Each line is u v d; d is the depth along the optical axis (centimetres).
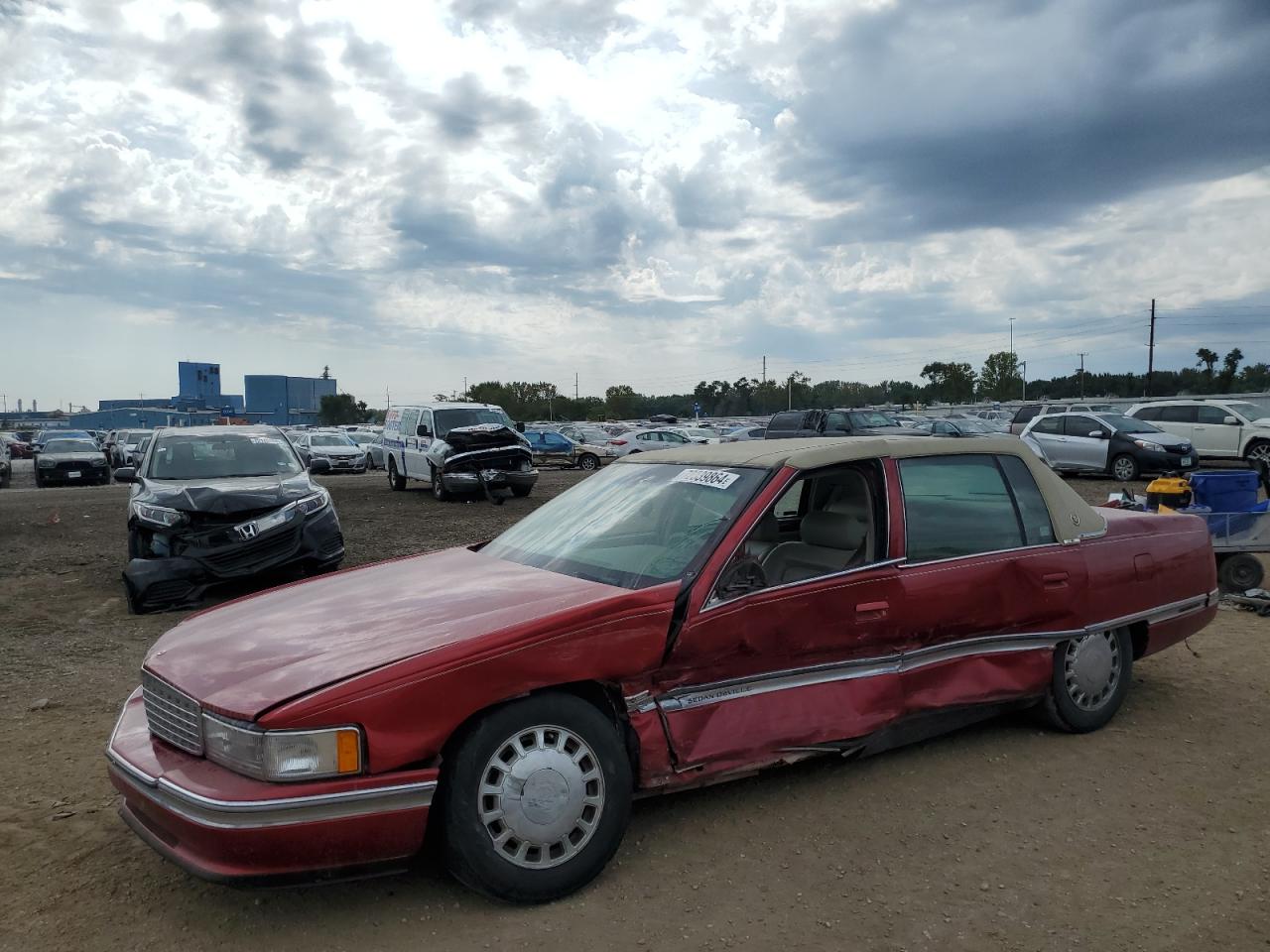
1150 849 363
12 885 345
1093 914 316
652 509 420
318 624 358
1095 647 480
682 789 362
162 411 10794
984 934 305
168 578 837
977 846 365
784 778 431
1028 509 462
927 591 411
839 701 390
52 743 500
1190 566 520
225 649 346
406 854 306
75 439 2988
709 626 354
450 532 1401
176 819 297
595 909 322
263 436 1091
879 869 348
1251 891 331
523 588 372
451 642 316
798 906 322
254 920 319
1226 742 478
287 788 290
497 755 318
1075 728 480
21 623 805
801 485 484
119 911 326
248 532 871
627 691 346
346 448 3153
